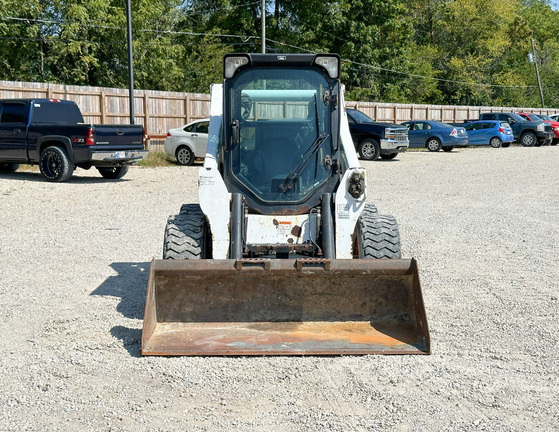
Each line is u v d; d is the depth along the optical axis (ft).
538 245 33.40
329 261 18.67
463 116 157.58
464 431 13.38
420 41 233.55
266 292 19.13
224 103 22.07
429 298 23.88
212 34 160.45
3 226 38.63
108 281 26.22
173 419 13.94
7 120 61.46
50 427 13.58
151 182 62.34
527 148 119.44
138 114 90.94
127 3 86.17
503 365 17.17
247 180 21.76
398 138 89.45
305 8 162.50
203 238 21.42
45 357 17.65
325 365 16.96
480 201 49.98
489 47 225.76
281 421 13.84
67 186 57.47
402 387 15.64
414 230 37.70
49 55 126.11
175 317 19.06
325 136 21.93
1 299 23.49
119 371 16.56
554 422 13.80
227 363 17.06
